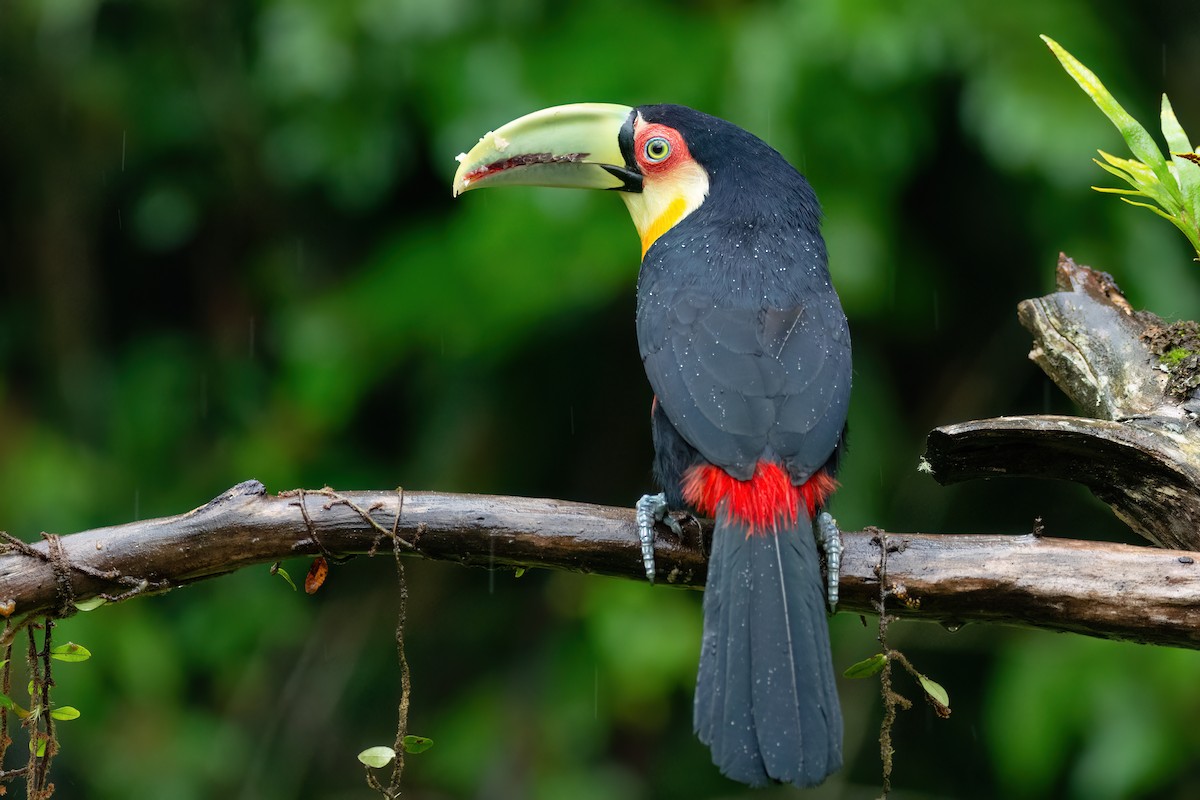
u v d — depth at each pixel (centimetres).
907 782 1287
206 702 1297
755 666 559
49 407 1323
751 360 641
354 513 589
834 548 596
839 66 1081
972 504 1266
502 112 1123
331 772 1289
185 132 1305
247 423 1309
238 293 1344
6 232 1334
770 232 719
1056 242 1121
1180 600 554
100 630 1166
